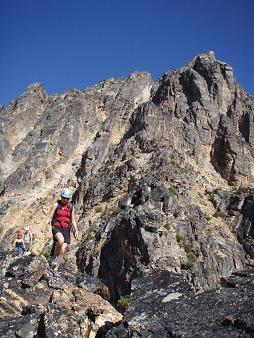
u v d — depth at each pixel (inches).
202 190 3629.4
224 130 4566.9
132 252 2277.3
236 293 461.4
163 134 4466.0
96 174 4227.4
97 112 5772.6
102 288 790.5
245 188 3767.2
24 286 671.1
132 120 4997.5
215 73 5059.1
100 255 2573.8
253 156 4453.7
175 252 2299.5
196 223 2751.0
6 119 5930.1
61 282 695.1
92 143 5009.8
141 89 5748.0
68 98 6102.4
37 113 6166.3
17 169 5142.7
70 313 539.5
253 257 2896.2
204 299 464.4
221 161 4372.5
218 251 2694.4
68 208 689.6
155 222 2349.9
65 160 5182.1
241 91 5078.7
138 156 4005.9
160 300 496.7
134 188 3235.7
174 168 3668.8
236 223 3181.6
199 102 4822.8
